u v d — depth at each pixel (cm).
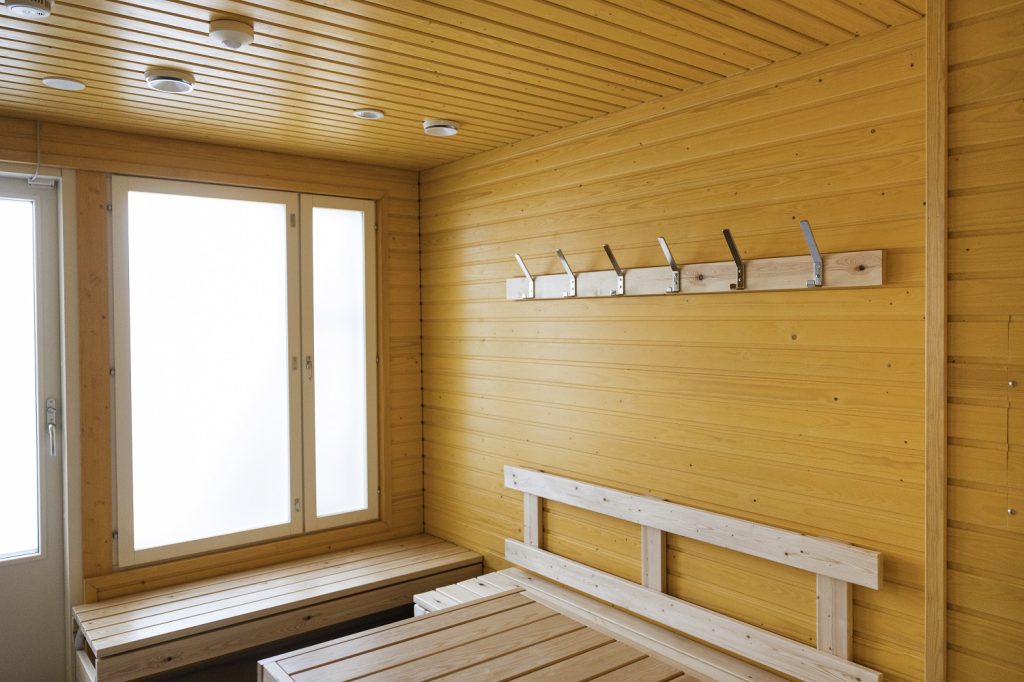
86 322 362
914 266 235
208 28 237
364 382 453
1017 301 195
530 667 222
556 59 268
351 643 241
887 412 243
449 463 450
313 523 433
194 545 392
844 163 252
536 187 379
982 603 202
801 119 264
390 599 390
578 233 355
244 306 414
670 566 314
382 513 458
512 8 225
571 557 363
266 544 415
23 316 363
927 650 212
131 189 374
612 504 330
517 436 394
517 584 374
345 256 448
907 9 226
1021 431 195
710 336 296
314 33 244
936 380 208
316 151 414
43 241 363
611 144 337
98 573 366
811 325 263
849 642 251
